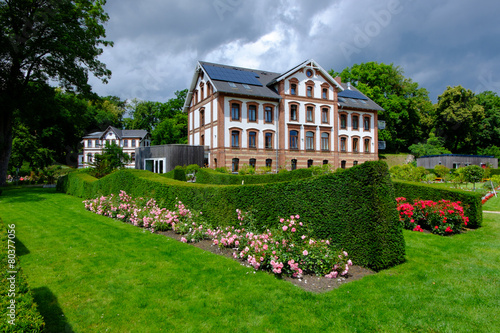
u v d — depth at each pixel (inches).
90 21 842.8
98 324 140.1
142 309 152.9
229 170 1031.0
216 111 1098.7
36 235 296.5
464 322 138.9
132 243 265.9
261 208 258.1
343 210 219.1
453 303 155.7
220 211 289.7
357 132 1398.9
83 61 881.5
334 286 179.0
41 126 1811.0
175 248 249.6
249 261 205.0
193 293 168.7
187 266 207.8
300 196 239.0
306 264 193.9
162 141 1879.9
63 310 151.3
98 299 162.9
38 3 780.0
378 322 139.1
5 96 784.3
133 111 2704.2
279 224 233.6
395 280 183.8
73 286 178.1
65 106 973.2
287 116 1202.0
